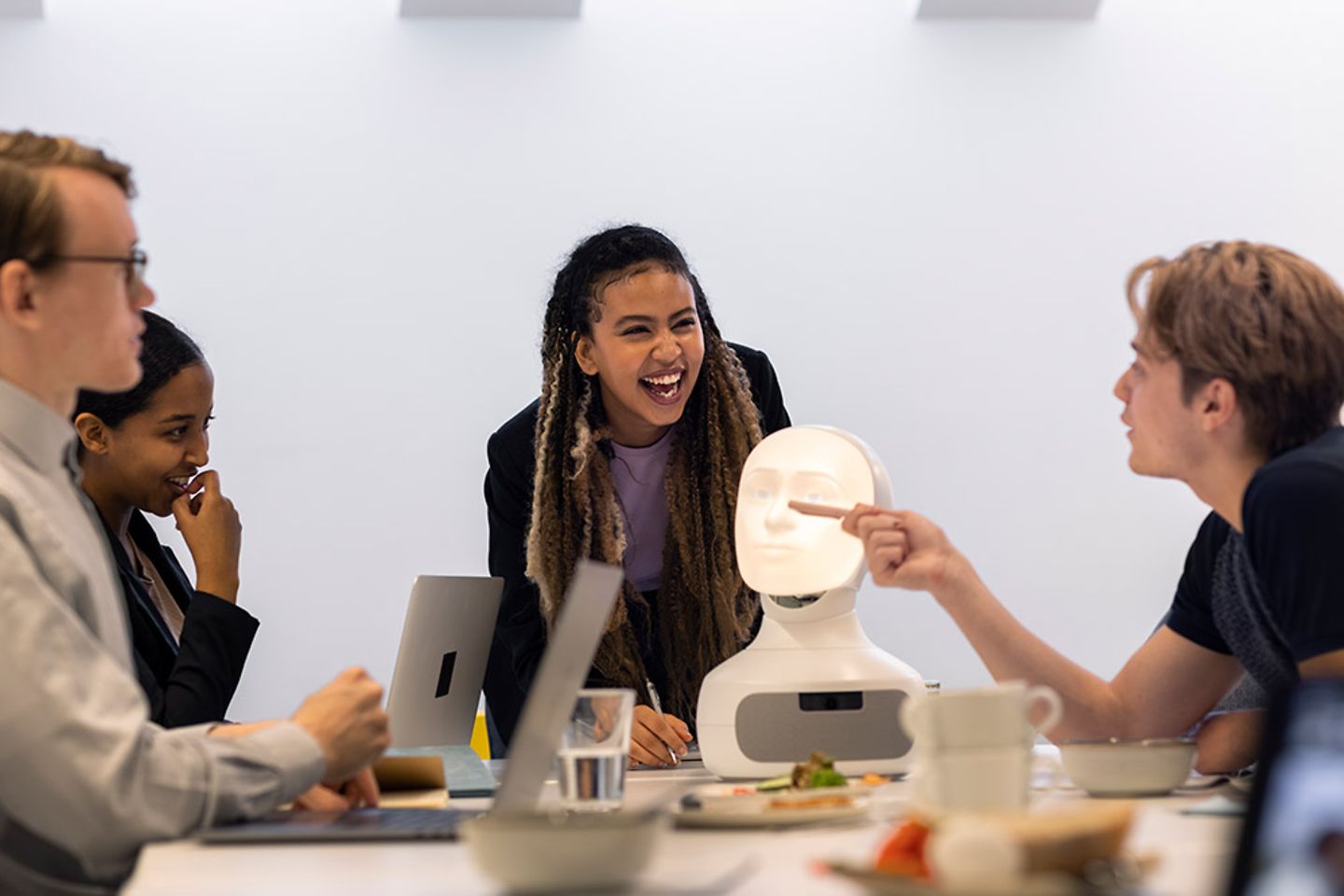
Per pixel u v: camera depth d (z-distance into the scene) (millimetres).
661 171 6516
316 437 6281
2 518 1439
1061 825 893
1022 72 6688
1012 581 6645
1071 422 6680
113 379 1595
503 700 3059
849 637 1987
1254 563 1564
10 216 1514
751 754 1928
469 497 6344
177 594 2748
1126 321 6672
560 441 2672
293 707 6188
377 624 6254
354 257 6336
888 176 6633
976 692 1199
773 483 2020
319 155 6328
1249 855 818
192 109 6246
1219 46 6746
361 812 1622
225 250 6258
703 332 2711
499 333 6391
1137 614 6660
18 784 1360
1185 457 1694
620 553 2658
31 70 6129
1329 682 830
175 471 2574
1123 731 1913
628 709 1575
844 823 1354
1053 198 6680
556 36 6469
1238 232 6727
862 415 6605
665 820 1030
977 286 6656
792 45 6609
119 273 1572
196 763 1428
